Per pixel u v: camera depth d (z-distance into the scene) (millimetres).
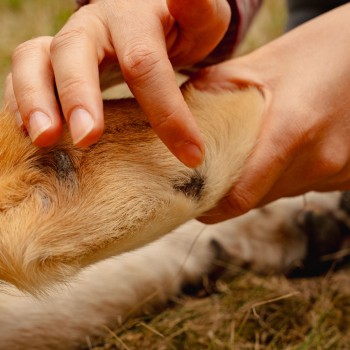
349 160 560
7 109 483
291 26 858
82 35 452
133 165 460
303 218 681
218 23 504
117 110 480
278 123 526
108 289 617
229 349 604
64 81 434
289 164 537
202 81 546
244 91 534
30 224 442
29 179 450
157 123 448
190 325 623
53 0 1244
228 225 674
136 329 613
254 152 515
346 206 689
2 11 1267
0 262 443
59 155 456
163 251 649
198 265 663
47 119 439
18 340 582
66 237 444
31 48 469
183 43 517
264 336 619
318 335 609
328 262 691
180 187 470
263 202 567
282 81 550
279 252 684
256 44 1121
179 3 480
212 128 492
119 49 454
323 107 540
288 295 610
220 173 492
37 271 444
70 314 599
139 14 466
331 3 815
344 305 652
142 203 456
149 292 637
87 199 449
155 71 443
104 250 451
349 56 555
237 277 672
